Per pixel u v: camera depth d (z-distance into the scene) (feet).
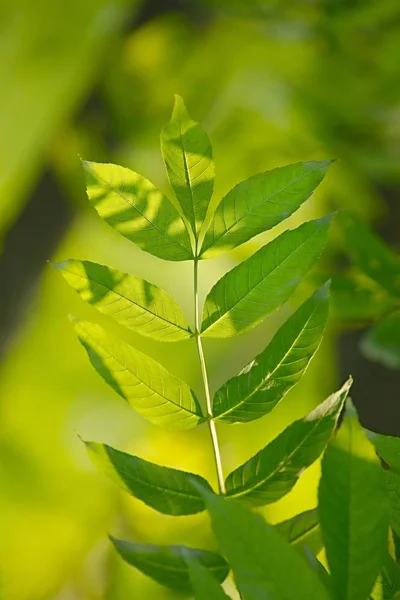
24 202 11.37
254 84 11.28
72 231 12.73
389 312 4.54
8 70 11.23
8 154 11.25
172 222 3.28
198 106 11.75
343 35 9.80
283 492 3.28
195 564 2.94
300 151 11.46
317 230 3.26
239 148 11.78
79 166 11.60
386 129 10.74
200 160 3.27
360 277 4.59
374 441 3.21
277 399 3.28
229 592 4.51
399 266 4.30
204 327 3.31
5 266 11.30
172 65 11.69
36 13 11.21
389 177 10.49
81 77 11.41
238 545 2.94
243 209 3.27
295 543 3.29
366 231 4.31
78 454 13.65
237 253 12.60
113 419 13.78
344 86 10.56
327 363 11.70
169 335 3.31
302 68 10.89
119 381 3.28
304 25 10.02
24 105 11.28
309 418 3.26
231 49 11.37
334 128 11.06
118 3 11.43
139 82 11.71
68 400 13.69
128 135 11.91
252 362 3.30
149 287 3.29
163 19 11.60
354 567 3.01
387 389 8.54
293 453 3.27
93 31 11.40
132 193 3.26
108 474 3.26
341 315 4.58
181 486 3.27
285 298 3.28
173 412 3.30
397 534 3.24
